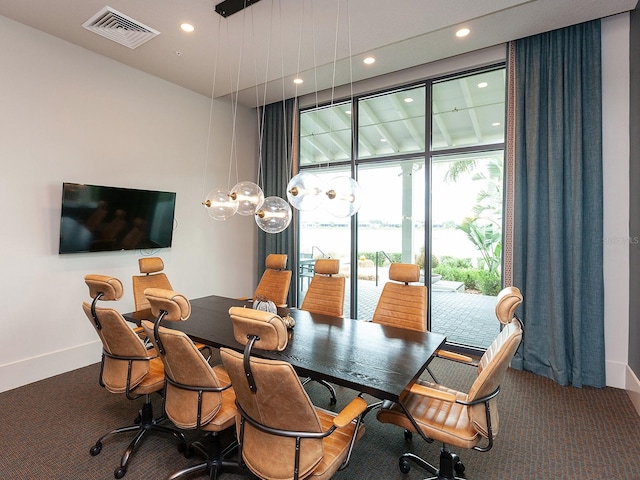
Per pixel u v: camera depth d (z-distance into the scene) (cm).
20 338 306
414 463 207
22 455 208
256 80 422
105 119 363
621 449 216
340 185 238
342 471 198
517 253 335
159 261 335
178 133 437
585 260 307
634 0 271
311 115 506
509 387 302
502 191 368
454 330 415
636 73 277
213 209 316
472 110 387
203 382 166
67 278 338
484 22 302
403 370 176
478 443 160
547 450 215
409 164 432
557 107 315
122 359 198
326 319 281
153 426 218
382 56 363
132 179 389
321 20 294
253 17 288
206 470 193
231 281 514
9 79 296
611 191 302
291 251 505
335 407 275
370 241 463
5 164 295
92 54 351
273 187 521
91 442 222
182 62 374
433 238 415
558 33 316
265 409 130
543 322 325
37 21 298
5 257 297
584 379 307
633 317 284
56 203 328
